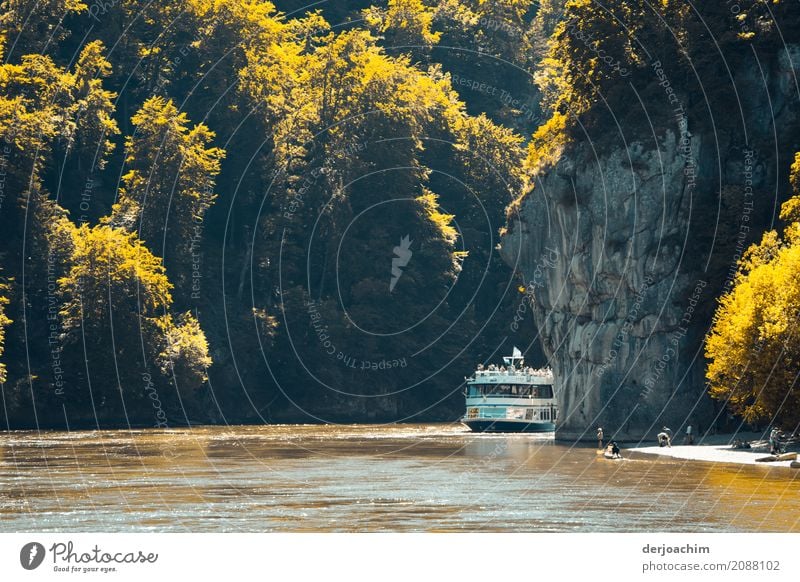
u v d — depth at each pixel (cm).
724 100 16450
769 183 16162
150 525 7462
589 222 16625
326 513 7988
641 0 17125
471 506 8338
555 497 8812
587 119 17088
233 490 9438
